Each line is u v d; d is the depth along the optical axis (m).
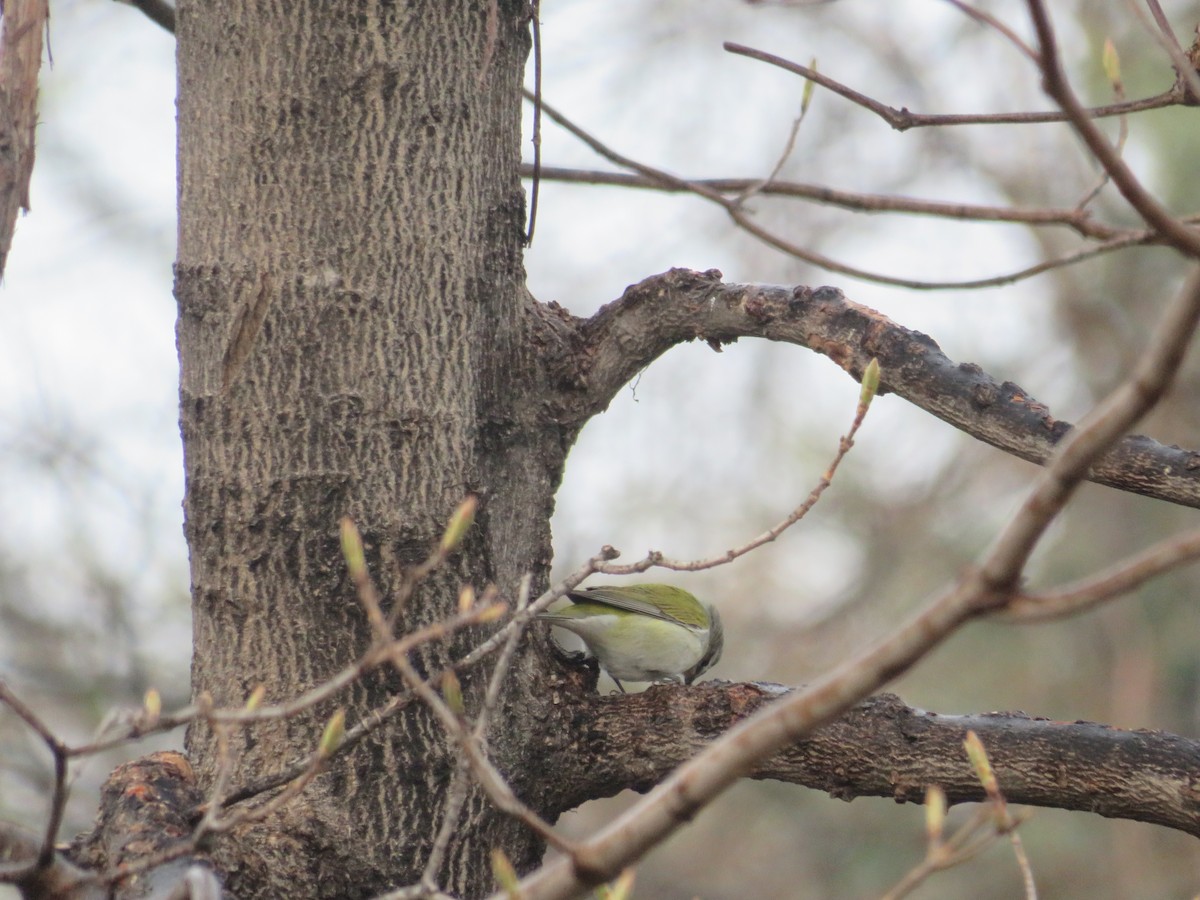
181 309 6.70
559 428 7.19
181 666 16.86
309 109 6.54
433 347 6.61
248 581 6.39
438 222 6.68
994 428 6.34
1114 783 5.99
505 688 6.64
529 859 6.79
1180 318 2.64
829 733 6.43
